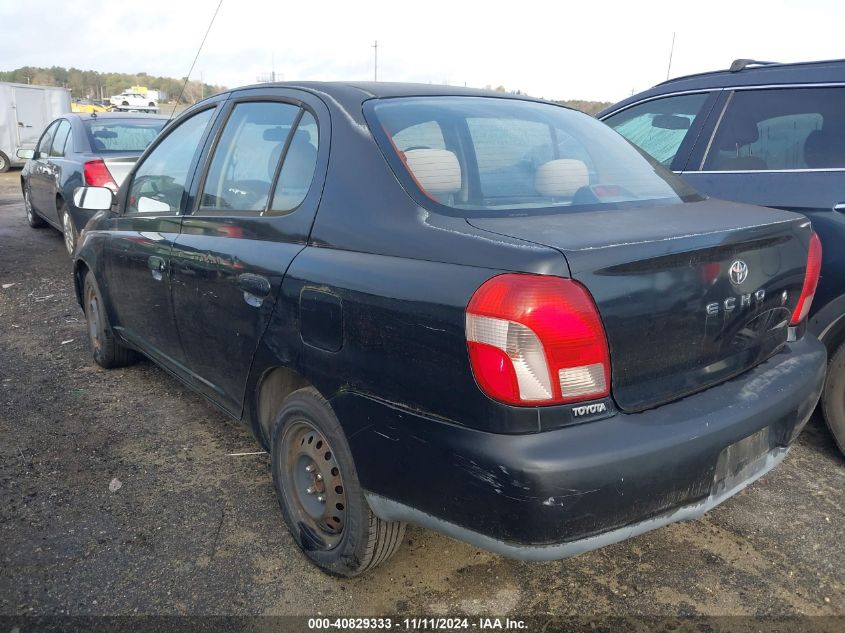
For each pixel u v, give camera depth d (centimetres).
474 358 186
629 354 195
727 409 212
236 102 320
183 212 329
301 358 241
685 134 406
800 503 308
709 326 215
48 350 501
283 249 254
